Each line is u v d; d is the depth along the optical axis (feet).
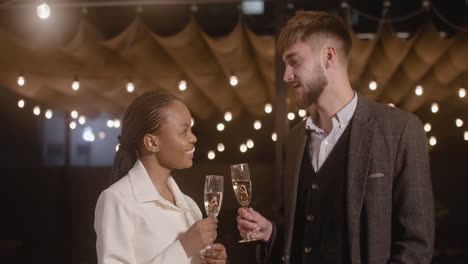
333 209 7.06
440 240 32.01
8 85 23.97
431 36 19.08
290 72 7.33
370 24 24.07
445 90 24.38
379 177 6.79
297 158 7.55
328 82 7.25
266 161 33.55
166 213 6.67
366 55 20.07
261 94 26.45
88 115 28.66
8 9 17.99
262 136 33.47
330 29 7.25
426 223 6.54
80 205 35.60
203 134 33.60
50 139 35.86
